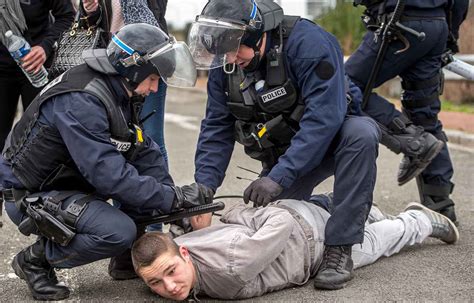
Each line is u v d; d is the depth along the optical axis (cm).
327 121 329
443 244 397
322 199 377
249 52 335
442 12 423
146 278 301
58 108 305
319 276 332
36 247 330
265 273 325
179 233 357
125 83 312
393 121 423
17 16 429
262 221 325
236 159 698
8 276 370
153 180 317
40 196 317
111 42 311
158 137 401
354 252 353
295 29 339
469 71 455
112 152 306
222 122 371
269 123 346
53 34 437
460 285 334
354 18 1165
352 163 332
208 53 331
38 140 310
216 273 310
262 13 334
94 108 303
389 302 315
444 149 443
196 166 374
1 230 457
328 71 330
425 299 317
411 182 566
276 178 330
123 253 356
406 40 414
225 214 349
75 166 316
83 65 315
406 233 372
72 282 359
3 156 330
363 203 332
